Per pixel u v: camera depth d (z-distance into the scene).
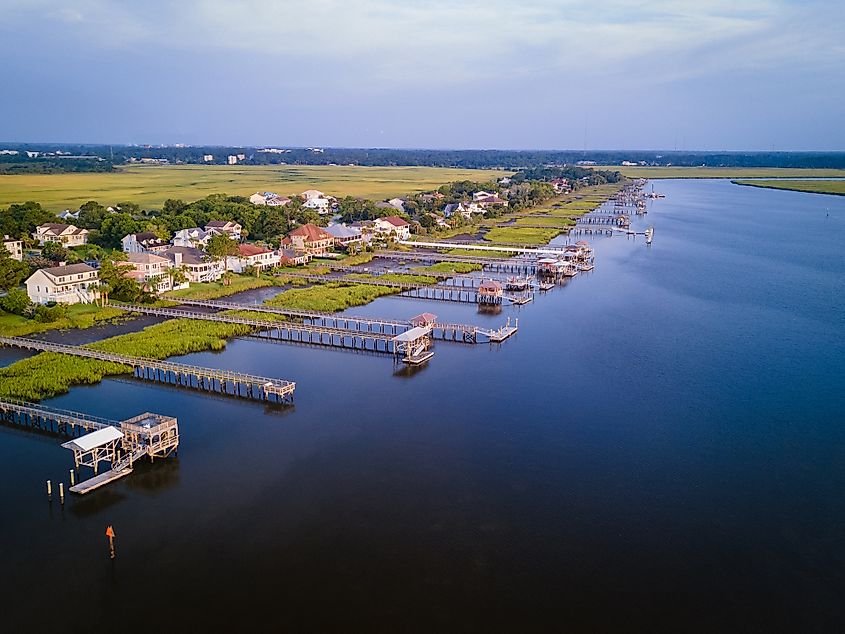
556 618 47.28
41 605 48.34
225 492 63.16
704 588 50.66
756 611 48.28
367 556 53.81
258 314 123.62
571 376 94.56
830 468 68.75
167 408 82.31
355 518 58.97
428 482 65.00
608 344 109.69
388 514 59.66
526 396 86.88
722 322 124.00
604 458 70.19
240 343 109.19
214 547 54.94
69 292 127.25
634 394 87.75
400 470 67.31
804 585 51.12
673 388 90.06
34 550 54.38
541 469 67.75
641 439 74.69
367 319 117.25
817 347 108.75
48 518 58.84
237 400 85.19
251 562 53.06
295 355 103.31
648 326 121.06
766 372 96.69
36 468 67.88
